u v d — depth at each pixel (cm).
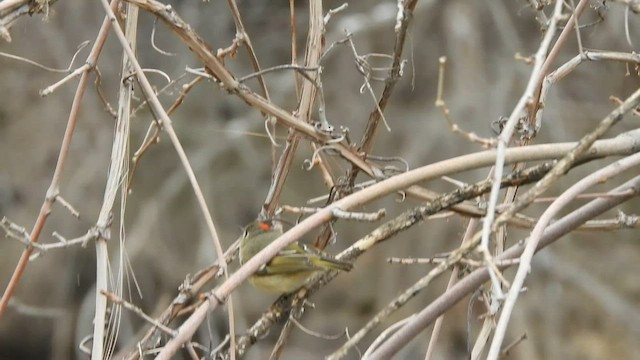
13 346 1593
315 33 640
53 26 1598
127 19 601
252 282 606
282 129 1634
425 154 1587
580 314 1585
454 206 585
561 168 483
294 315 602
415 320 550
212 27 1717
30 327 1591
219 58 594
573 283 1573
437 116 1608
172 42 1647
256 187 1719
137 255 1630
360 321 1639
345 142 629
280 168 651
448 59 1675
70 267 1605
